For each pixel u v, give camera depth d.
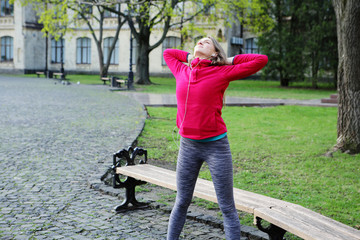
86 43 46.22
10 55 45.88
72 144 8.47
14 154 7.39
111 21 44.59
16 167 6.51
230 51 38.94
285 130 11.55
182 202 3.31
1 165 6.59
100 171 6.43
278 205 3.58
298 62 30.14
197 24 38.78
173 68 3.31
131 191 4.79
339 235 2.88
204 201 5.29
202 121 3.04
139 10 25.67
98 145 8.46
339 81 8.50
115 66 45.16
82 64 46.56
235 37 39.31
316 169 7.22
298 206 3.56
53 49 47.28
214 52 3.11
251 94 23.69
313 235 2.87
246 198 3.78
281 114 15.19
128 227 4.23
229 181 3.13
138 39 29.83
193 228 4.28
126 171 4.64
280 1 30.45
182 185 3.27
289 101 19.55
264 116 14.44
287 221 3.16
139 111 14.27
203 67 3.08
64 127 10.54
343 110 8.46
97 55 45.78
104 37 45.22
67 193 5.30
